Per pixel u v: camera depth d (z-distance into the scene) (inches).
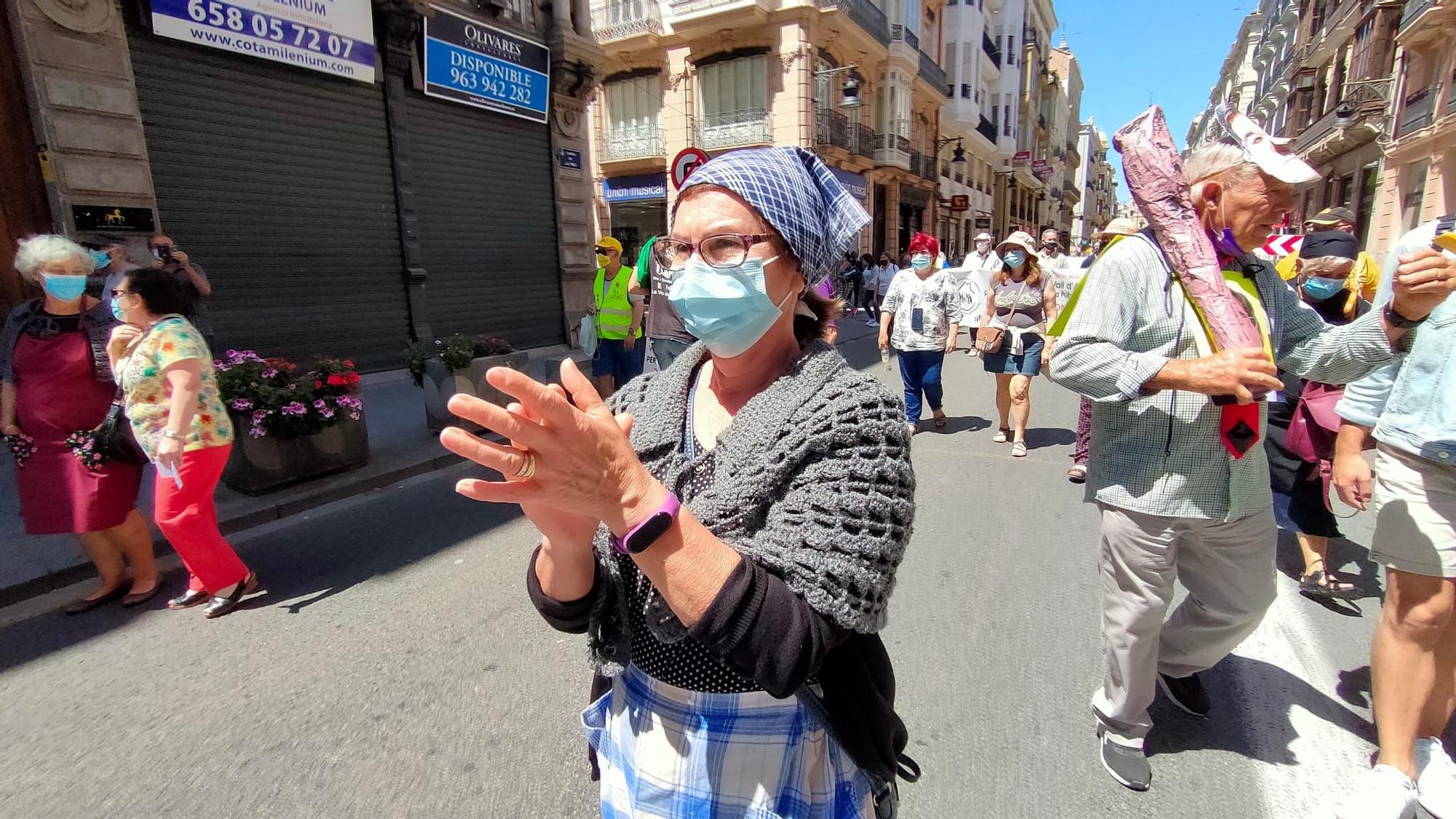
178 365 130.6
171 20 291.7
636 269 302.7
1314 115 1106.7
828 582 37.8
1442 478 80.7
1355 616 133.8
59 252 135.5
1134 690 90.9
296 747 103.3
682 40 828.6
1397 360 85.0
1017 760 97.7
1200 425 81.0
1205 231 84.4
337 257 367.9
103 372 141.6
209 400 139.3
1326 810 88.4
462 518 198.1
